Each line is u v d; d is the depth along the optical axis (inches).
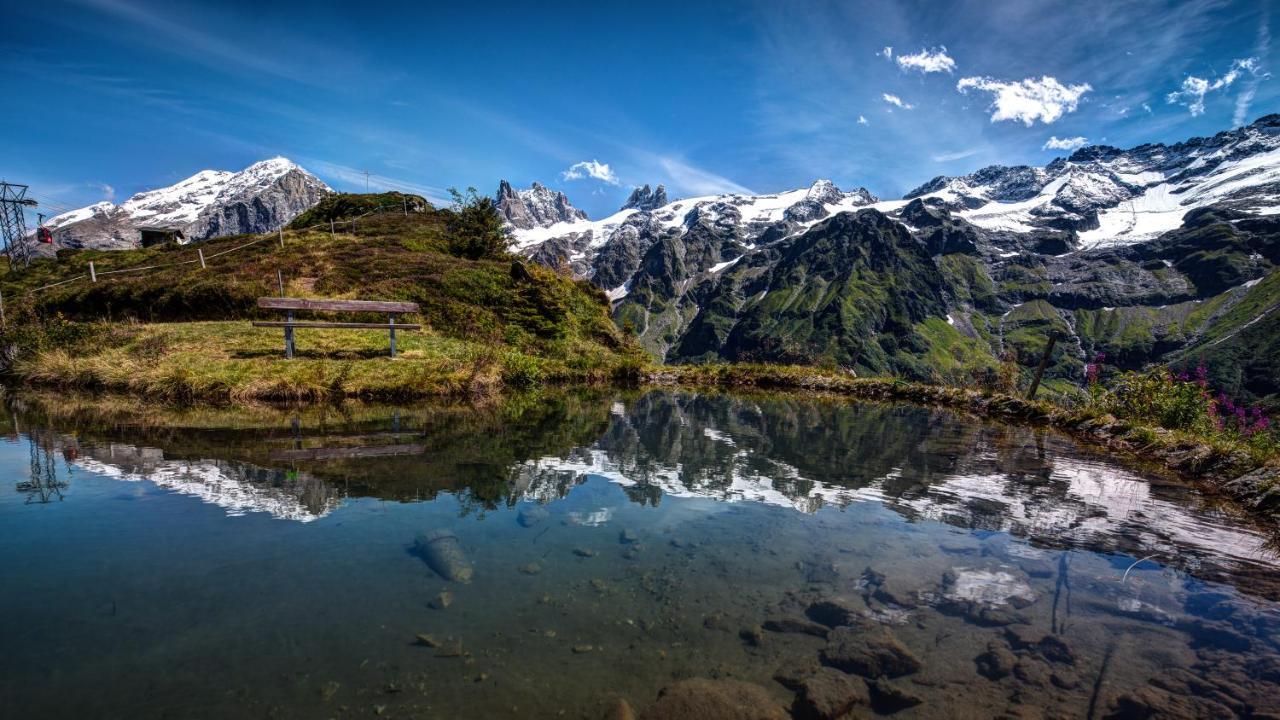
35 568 150.2
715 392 831.7
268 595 139.8
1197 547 195.9
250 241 1664.6
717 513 219.8
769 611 142.8
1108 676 117.4
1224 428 461.1
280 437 354.0
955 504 242.5
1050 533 207.3
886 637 130.9
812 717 103.6
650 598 147.3
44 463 269.3
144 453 295.7
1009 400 637.3
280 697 102.5
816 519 216.1
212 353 674.2
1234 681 115.9
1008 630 136.1
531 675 113.4
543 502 225.3
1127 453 396.5
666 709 104.0
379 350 750.5
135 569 151.8
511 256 1664.6
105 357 650.8
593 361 1038.4
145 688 103.0
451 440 358.9
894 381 842.2
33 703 97.2
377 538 179.5
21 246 2252.7
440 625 130.0
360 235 1760.6
